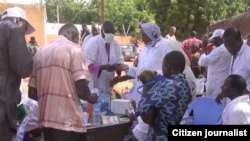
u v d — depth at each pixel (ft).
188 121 16.21
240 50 16.55
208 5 88.17
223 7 89.45
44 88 12.84
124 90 21.86
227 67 19.90
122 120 15.57
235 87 12.31
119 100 16.72
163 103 11.63
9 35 11.96
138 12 148.05
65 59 12.68
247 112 11.77
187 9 87.97
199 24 90.12
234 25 35.99
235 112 11.82
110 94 18.25
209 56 20.04
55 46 12.96
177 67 12.18
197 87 22.52
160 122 11.83
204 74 29.14
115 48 20.03
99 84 19.42
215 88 20.11
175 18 88.84
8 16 12.98
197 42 35.88
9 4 79.82
